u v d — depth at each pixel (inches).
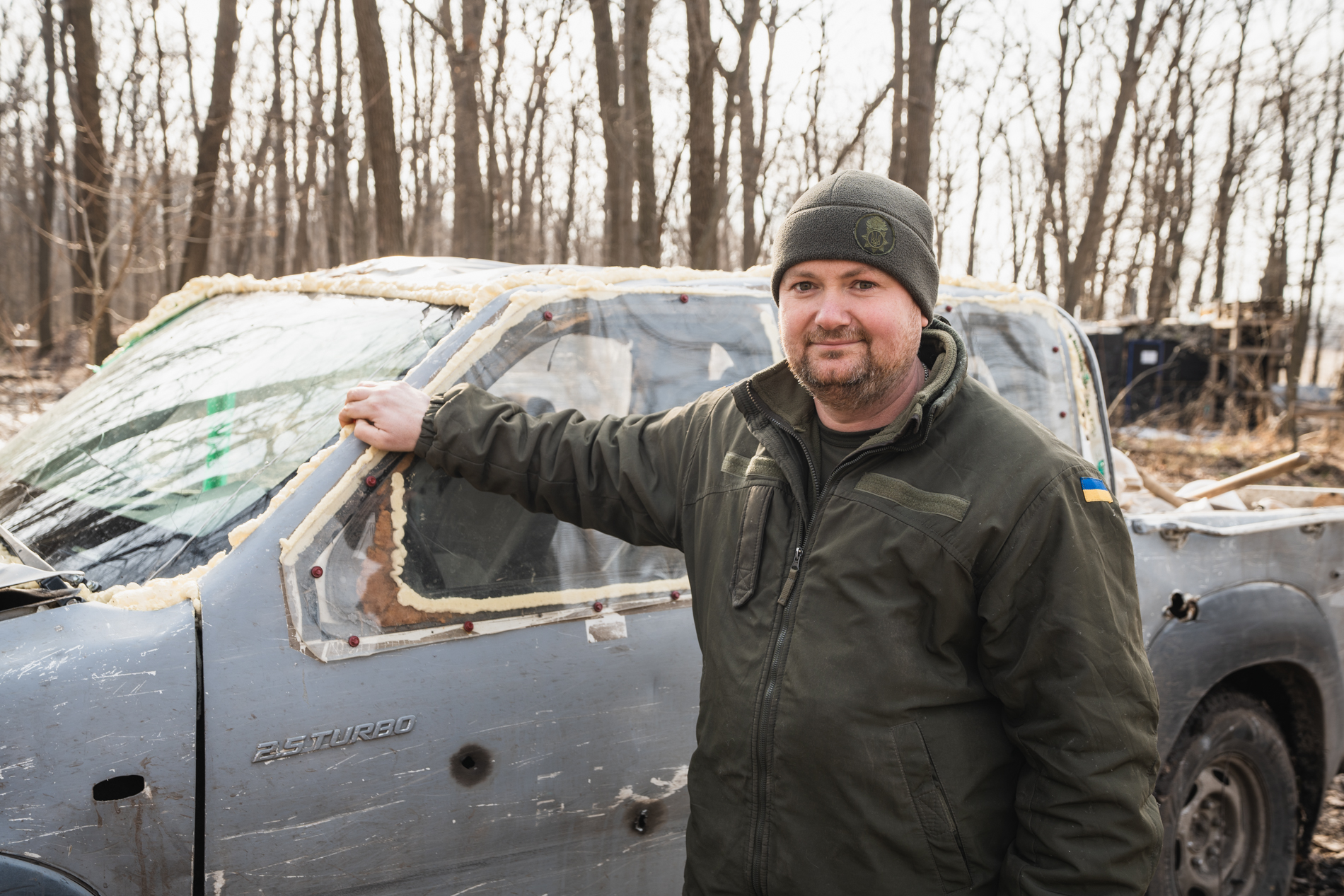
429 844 66.2
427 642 67.6
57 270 1389.0
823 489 57.5
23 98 1037.2
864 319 54.8
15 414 306.0
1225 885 109.7
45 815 55.3
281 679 62.1
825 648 53.5
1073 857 50.4
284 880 61.6
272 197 970.7
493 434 68.1
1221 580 103.6
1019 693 53.2
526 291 80.0
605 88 361.4
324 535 66.1
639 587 77.0
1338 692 113.4
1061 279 838.5
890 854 52.6
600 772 72.6
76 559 72.2
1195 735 102.7
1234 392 618.8
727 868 57.0
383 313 86.9
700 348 86.8
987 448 54.6
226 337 97.7
